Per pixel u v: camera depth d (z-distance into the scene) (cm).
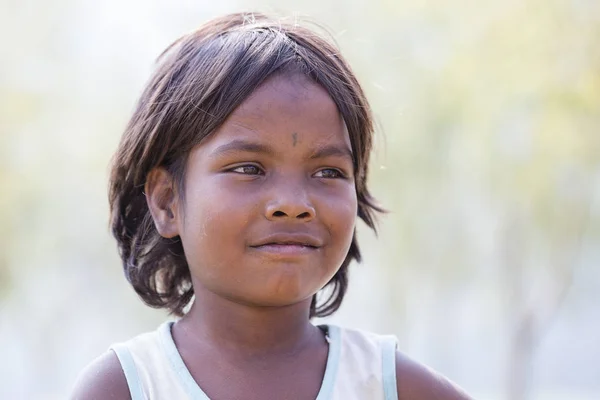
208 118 241
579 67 968
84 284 1564
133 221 286
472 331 1856
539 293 1202
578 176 1070
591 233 1223
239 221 233
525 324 1206
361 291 1517
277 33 259
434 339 1809
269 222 233
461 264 1342
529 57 998
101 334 1703
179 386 246
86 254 1500
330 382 252
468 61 1049
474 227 1277
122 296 1614
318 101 244
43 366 1692
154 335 260
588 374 2173
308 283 237
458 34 1052
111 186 291
